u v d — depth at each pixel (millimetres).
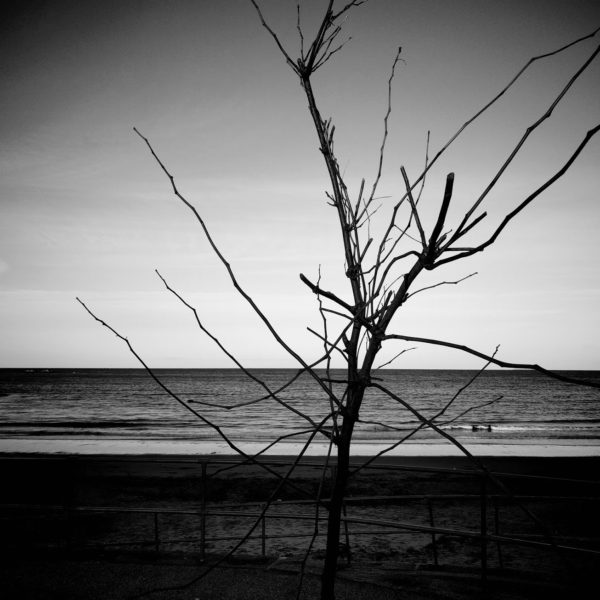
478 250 1229
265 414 48594
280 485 1544
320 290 1397
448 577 4680
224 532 9914
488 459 20859
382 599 4207
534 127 1188
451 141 1484
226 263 1482
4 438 31938
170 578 4641
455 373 153125
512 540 3779
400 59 1863
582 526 10562
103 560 5113
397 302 1519
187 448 26281
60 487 14641
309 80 1851
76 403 59531
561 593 4332
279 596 4254
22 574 4746
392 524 4105
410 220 1729
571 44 1107
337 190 1819
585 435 33781
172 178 1508
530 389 76312
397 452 24609
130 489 14461
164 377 120875
